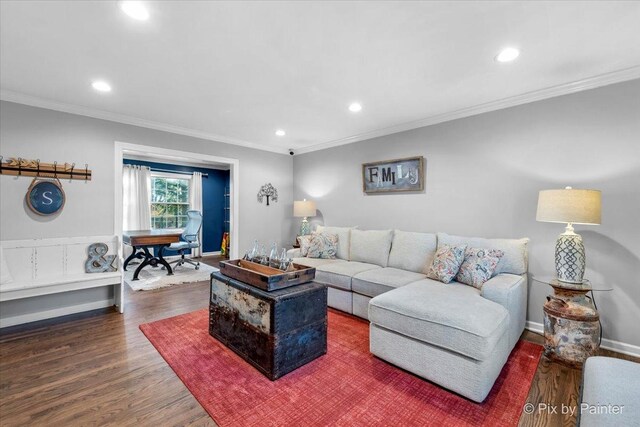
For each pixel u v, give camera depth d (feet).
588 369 4.06
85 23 5.75
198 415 5.34
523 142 9.45
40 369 6.80
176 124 12.82
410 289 7.68
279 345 6.48
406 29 5.99
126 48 6.71
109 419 5.20
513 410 5.50
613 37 6.22
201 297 12.35
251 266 8.67
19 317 9.48
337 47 6.67
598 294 8.19
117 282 10.39
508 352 7.02
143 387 6.14
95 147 11.08
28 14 5.46
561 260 7.59
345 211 15.25
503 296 6.99
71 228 10.57
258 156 16.58
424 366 6.35
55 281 9.29
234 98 9.77
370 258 11.84
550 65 7.45
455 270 8.63
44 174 10.03
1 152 9.32
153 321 9.71
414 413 5.42
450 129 11.19
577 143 8.47
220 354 7.54
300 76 8.13
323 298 7.48
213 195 23.45
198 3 5.19
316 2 5.18
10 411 5.39
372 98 9.73
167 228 21.59
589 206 7.06
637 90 7.59
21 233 9.64
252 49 6.75
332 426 5.10
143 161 20.17
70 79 8.33
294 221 18.29
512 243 8.84
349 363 7.16
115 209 11.50
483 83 8.54
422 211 12.07
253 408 5.53
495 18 5.63
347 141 15.01
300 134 14.43
